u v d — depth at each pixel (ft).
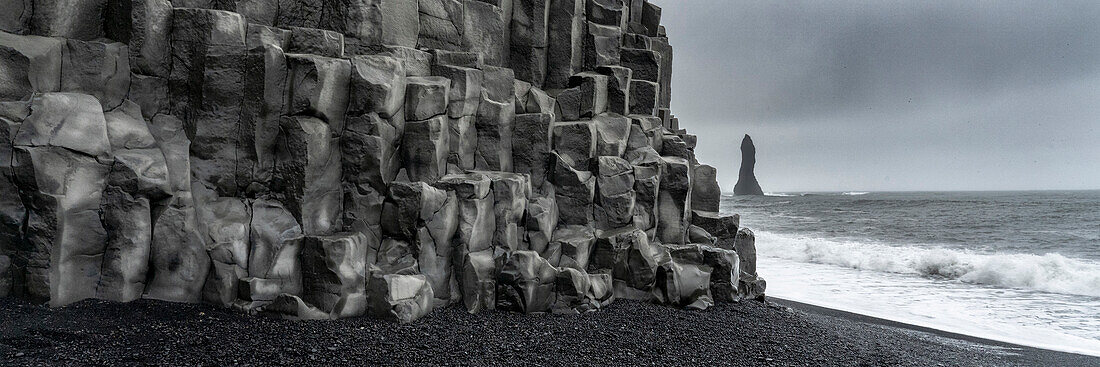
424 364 27.99
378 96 37.76
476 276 38.96
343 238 34.86
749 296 49.83
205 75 34.81
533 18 52.90
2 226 29.91
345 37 42.04
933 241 133.18
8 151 29.40
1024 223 176.35
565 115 51.31
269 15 40.75
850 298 61.87
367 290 35.35
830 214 239.50
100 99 33.55
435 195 38.47
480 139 45.65
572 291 39.78
